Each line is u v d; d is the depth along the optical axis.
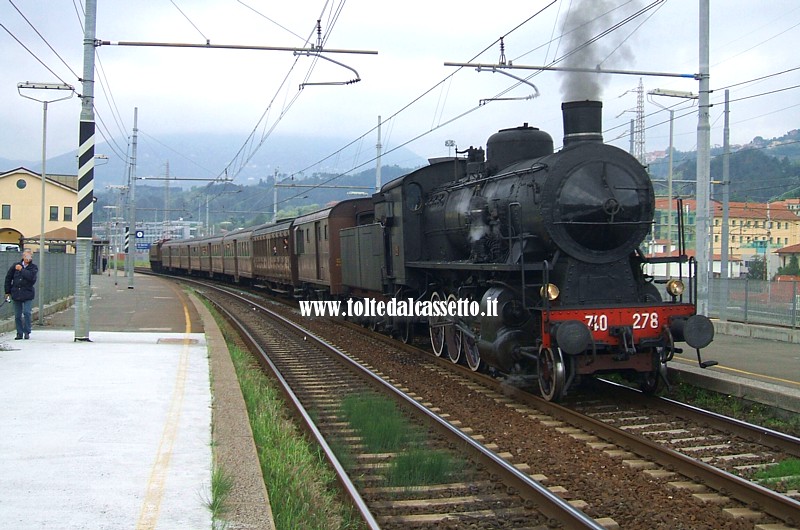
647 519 5.58
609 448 7.72
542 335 9.76
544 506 5.75
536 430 8.52
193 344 15.06
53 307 22.33
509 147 12.66
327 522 5.48
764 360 12.54
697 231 16.36
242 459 6.55
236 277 43.28
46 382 10.21
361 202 22.83
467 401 10.28
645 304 10.01
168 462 6.45
